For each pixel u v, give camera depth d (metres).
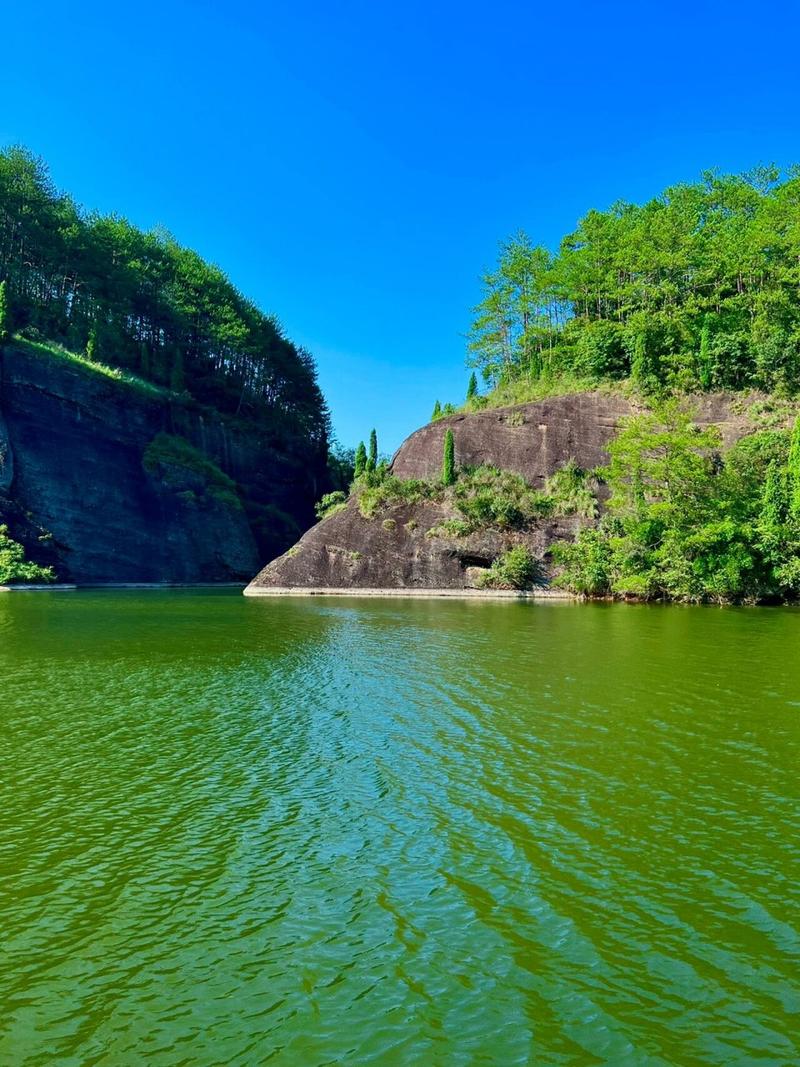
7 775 13.82
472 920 8.65
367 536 65.00
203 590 74.12
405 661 25.67
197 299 109.69
